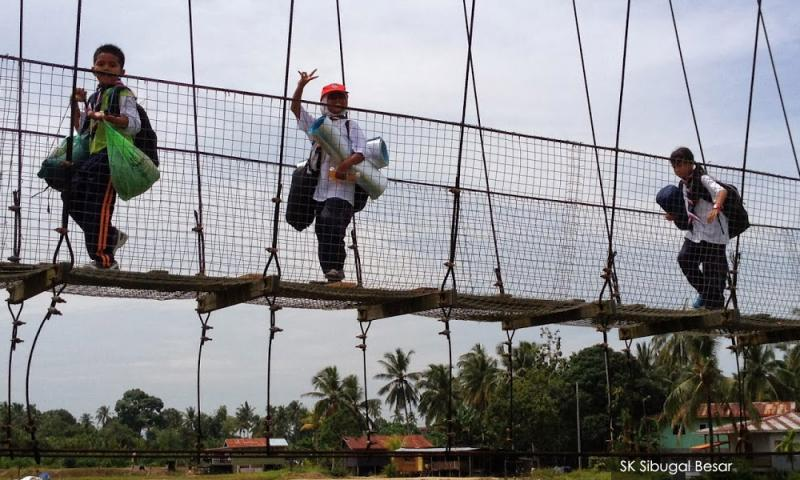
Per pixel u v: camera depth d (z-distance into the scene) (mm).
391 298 8242
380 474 59719
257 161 7820
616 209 9344
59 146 7281
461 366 66438
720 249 9852
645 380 48750
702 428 46531
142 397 105125
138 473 54031
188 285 7434
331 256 8203
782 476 16578
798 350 45969
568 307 8945
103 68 7543
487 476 49469
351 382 72062
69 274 6738
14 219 7051
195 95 7500
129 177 7203
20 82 6992
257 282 7523
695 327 9922
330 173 8258
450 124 8344
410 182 8273
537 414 54719
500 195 8602
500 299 8477
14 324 6938
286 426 96875
